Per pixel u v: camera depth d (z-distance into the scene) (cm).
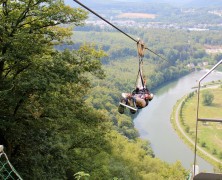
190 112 13350
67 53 2198
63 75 1978
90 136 2553
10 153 2100
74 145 2653
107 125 2775
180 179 5816
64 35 2394
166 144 10119
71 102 2362
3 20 1995
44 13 2125
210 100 14638
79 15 2253
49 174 2194
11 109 2097
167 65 18275
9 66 2112
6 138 2086
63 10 2198
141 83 1276
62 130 2536
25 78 1852
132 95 1278
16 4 2055
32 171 2116
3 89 1978
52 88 1845
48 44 2336
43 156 2195
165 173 5925
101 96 10856
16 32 2058
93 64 2336
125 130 9631
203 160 9569
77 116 2464
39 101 2075
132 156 5706
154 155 8694
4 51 2020
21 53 1888
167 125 11644
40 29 2219
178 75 18188
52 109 2155
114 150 5172
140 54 1206
